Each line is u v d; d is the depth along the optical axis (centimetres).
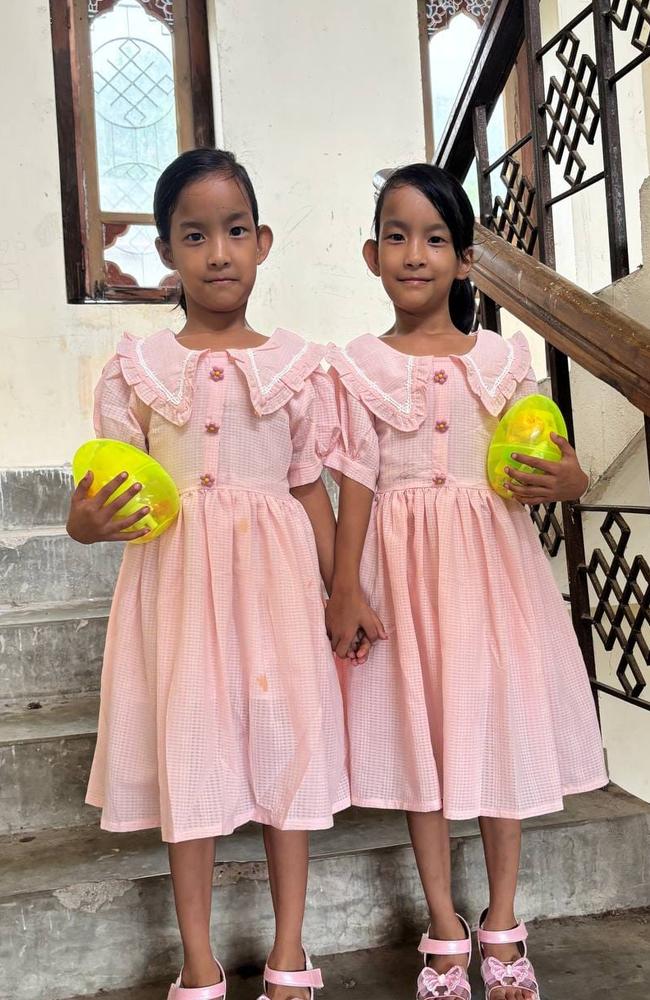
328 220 338
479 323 205
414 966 130
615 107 172
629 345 133
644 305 163
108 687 119
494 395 128
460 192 131
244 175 124
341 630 123
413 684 119
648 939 137
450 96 362
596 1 172
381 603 126
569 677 127
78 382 317
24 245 310
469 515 125
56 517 243
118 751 115
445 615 120
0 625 181
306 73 334
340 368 130
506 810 118
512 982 117
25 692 182
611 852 146
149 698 116
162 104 338
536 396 127
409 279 129
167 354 122
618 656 249
